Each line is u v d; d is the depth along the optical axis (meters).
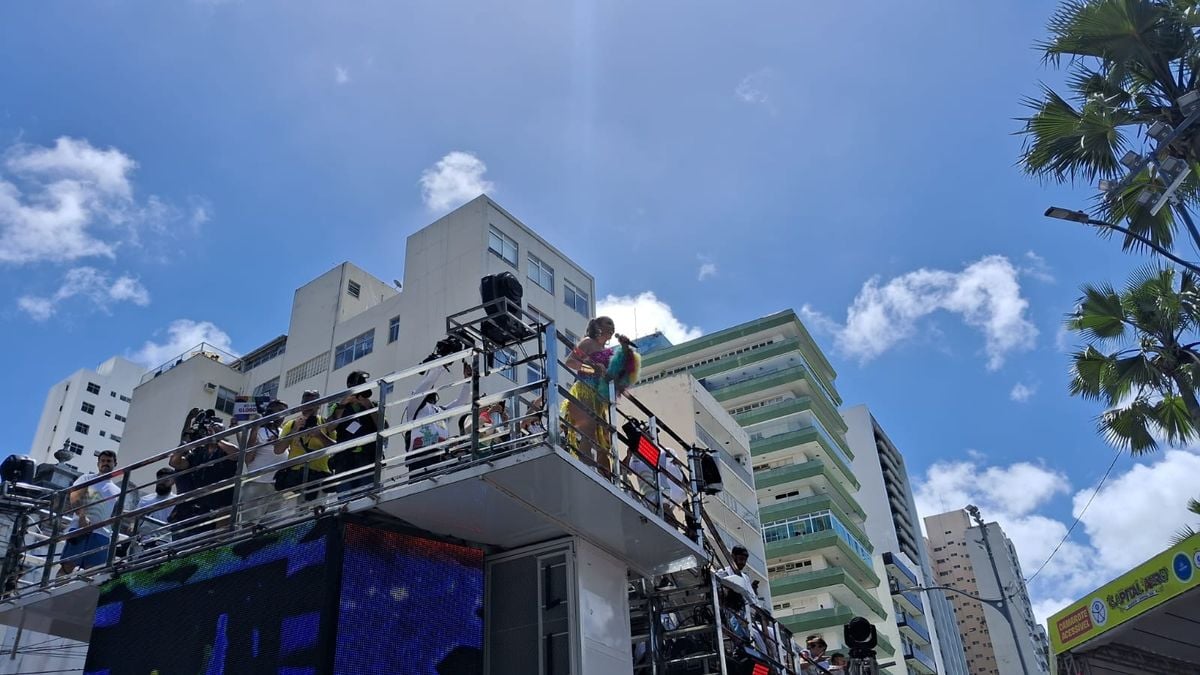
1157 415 18.81
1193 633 15.17
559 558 8.64
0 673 10.69
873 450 83.81
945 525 129.75
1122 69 17.14
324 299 40.31
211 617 7.85
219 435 8.83
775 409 59.34
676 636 9.71
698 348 65.62
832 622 49.97
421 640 7.70
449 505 7.88
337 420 8.24
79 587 8.98
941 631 81.94
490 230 35.00
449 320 8.12
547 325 7.91
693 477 10.81
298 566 7.56
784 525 54.84
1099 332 19.36
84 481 9.52
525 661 8.28
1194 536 13.04
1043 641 82.81
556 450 7.27
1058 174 18.05
